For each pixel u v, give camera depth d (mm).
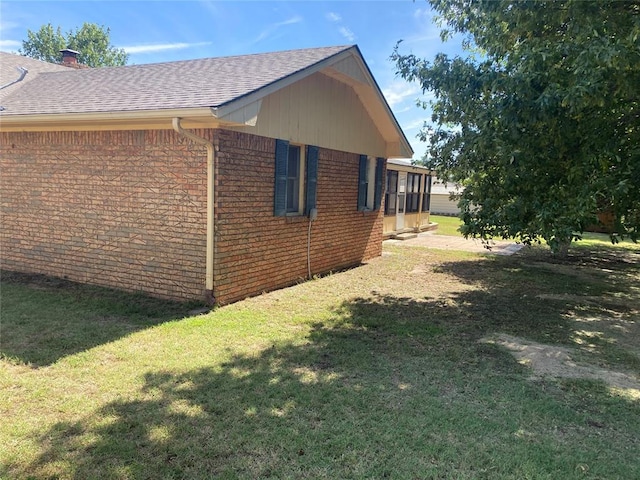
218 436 2830
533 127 4555
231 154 5934
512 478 2533
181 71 7832
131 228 6434
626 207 4547
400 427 3033
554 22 4699
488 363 4355
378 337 5012
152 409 3148
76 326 4934
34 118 6195
